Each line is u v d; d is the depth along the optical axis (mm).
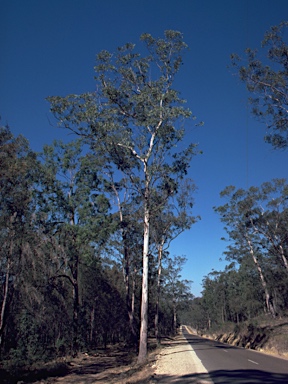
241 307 68000
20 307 25344
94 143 28297
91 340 47594
